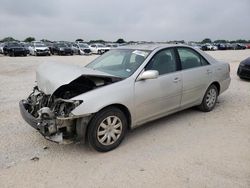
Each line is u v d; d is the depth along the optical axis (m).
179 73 4.72
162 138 4.29
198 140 4.21
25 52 29.27
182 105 4.94
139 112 4.13
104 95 3.66
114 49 5.24
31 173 3.28
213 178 3.14
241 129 4.66
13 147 3.97
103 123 3.75
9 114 5.50
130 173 3.27
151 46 4.73
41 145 4.05
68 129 3.58
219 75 5.66
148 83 4.17
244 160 3.55
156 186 3.00
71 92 3.81
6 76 11.23
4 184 3.04
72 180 3.13
